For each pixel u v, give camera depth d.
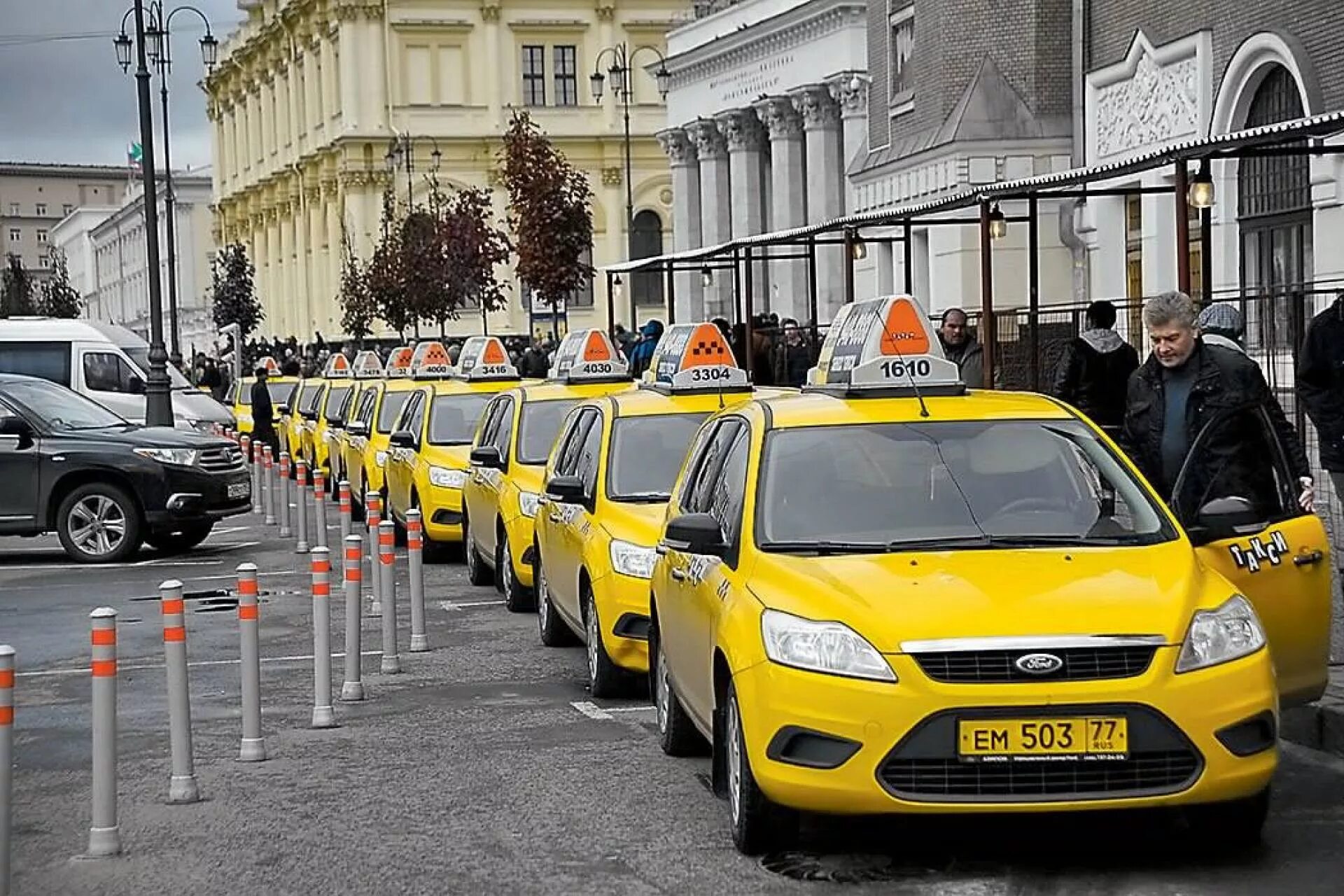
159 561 21.69
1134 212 30.06
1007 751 6.85
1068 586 7.24
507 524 16.12
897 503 8.16
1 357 35.38
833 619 7.14
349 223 88.19
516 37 89.56
